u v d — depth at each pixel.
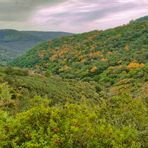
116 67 123.19
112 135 9.05
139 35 186.12
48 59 188.50
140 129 12.91
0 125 8.62
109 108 14.32
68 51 188.75
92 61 154.38
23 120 8.71
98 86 92.81
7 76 59.03
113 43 184.00
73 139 8.35
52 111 8.96
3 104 28.59
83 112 9.83
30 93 49.88
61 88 67.94
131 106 14.44
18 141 8.30
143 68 111.81
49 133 8.26
